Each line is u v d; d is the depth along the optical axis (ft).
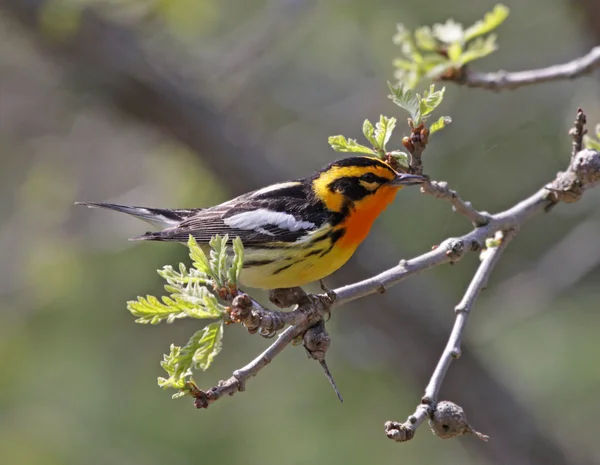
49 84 56.18
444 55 27.17
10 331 47.80
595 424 49.93
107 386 46.29
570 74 26.68
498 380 51.52
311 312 18.98
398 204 49.34
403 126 49.16
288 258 24.62
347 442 46.57
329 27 52.01
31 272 48.70
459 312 20.16
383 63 49.93
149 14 43.39
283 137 53.93
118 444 44.83
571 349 49.88
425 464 48.32
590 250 45.83
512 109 50.37
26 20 48.42
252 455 45.24
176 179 52.06
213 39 54.08
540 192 22.88
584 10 37.04
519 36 51.72
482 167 50.44
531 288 45.96
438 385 18.04
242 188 50.75
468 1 50.57
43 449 44.04
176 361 17.26
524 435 50.14
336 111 51.44
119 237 49.52
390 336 51.29
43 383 46.06
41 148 56.75
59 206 53.47
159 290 47.83
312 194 25.03
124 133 56.59
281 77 54.29
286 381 47.93
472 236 21.70
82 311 47.80
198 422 45.93
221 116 51.26
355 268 49.32
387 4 50.16
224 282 17.78
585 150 22.22
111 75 49.85
